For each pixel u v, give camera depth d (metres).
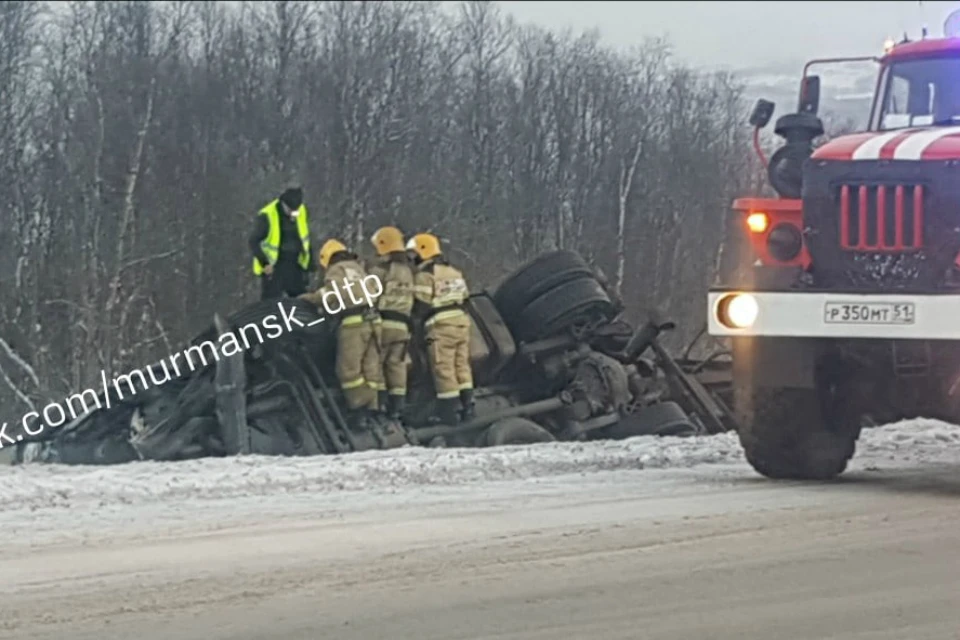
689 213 40.97
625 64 42.16
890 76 9.88
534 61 41.31
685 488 8.51
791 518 7.40
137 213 32.81
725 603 5.67
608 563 6.32
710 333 8.46
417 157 38.22
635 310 23.97
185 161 34.75
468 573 6.13
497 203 38.06
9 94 32.06
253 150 36.31
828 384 8.74
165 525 7.20
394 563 6.30
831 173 8.32
